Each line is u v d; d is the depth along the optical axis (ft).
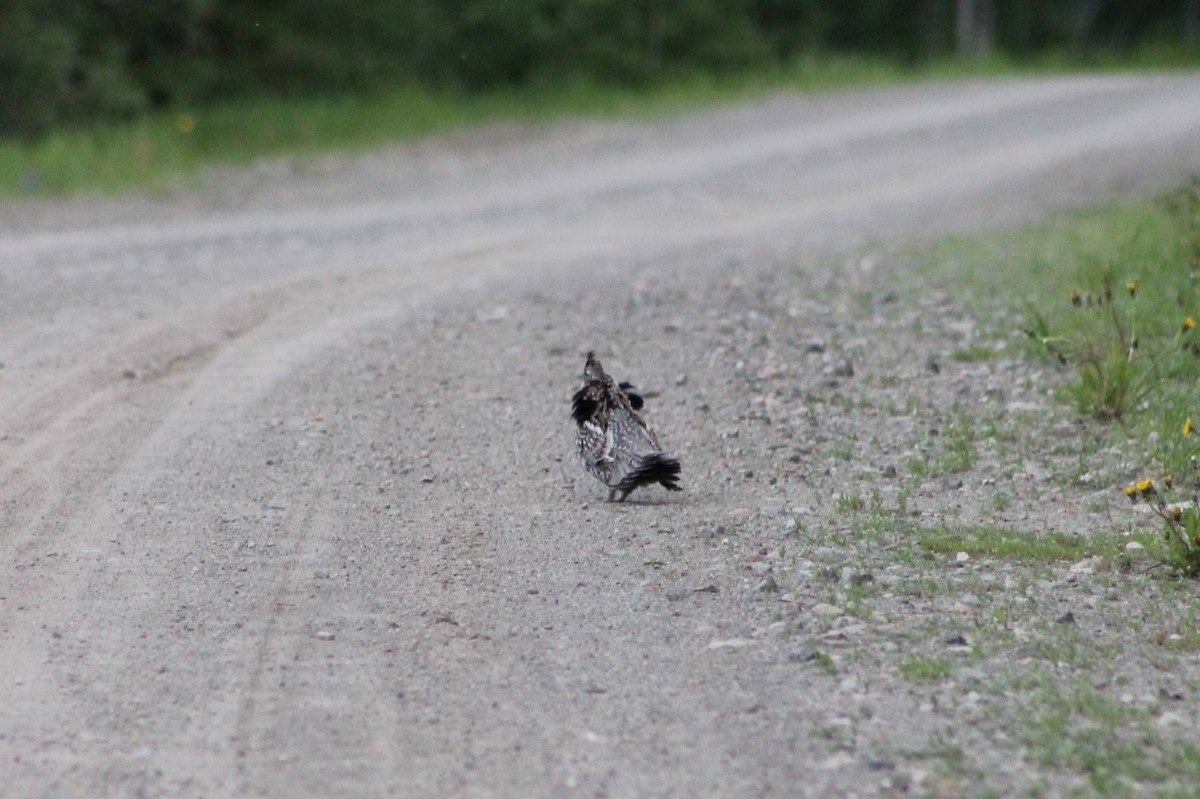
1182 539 61.16
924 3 500.74
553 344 103.81
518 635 53.88
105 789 41.88
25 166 181.57
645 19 326.24
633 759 43.98
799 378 94.53
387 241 146.30
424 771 43.24
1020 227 149.48
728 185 189.26
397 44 286.66
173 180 184.65
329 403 87.71
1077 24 511.40
